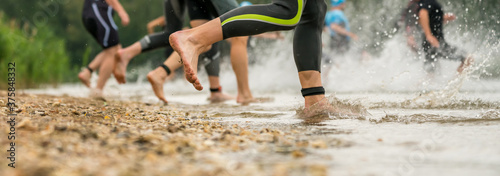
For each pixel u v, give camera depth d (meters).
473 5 7.28
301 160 1.57
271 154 1.67
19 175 1.25
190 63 2.55
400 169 1.44
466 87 5.21
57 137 1.72
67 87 9.91
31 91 7.31
